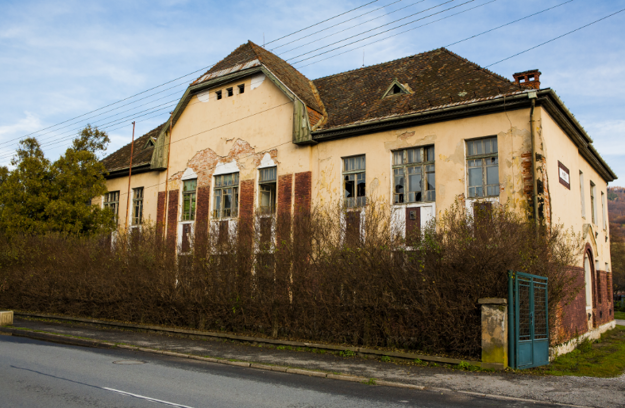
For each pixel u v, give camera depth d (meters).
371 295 13.40
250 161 21.30
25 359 11.27
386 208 17.30
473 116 16.06
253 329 16.08
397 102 18.53
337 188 18.72
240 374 10.28
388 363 11.79
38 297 23.53
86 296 21.48
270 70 20.92
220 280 16.88
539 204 14.44
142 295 19.22
